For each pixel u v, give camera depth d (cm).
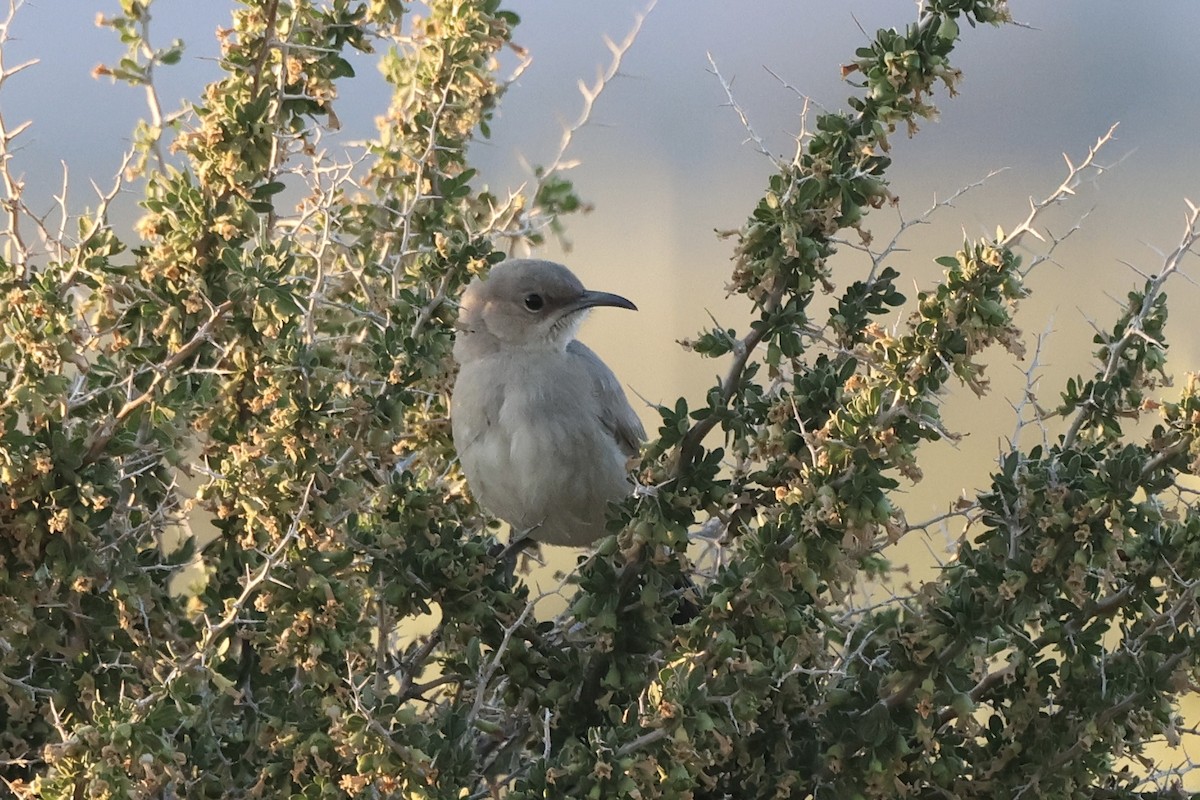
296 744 623
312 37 797
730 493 659
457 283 846
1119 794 660
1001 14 681
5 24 689
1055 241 803
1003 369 1058
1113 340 730
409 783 593
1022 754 644
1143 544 628
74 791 577
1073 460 626
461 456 949
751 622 635
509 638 694
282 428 653
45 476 633
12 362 657
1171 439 611
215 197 732
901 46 677
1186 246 706
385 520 741
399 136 873
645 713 609
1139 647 629
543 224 901
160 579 716
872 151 683
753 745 657
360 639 658
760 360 754
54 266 705
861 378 639
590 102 891
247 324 695
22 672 668
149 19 770
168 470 744
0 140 692
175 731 615
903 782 643
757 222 693
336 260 857
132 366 714
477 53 853
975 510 693
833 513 595
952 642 624
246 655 708
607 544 680
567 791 610
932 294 634
